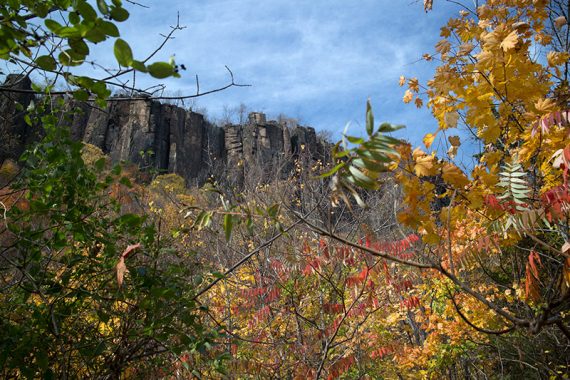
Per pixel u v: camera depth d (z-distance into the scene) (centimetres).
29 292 256
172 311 268
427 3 315
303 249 480
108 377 278
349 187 129
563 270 169
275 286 520
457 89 233
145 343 282
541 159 235
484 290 541
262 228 504
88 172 284
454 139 228
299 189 738
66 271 279
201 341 261
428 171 181
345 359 472
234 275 570
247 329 523
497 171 234
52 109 277
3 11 154
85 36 138
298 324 504
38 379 270
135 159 5197
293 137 6200
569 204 182
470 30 276
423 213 187
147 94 216
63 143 277
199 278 291
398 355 640
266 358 521
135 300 289
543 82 237
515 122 245
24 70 204
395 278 514
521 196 202
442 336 691
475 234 285
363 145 120
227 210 184
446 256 310
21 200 283
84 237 275
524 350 542
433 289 588
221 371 291
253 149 5844
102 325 322
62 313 271
